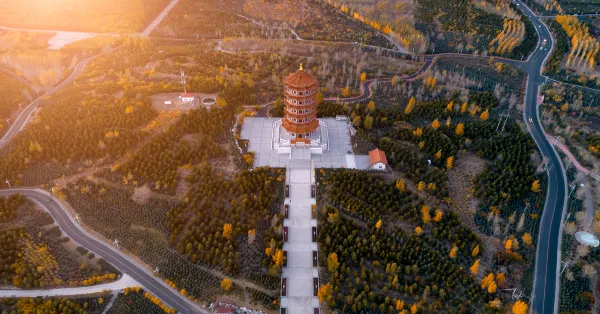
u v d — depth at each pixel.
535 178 135.25
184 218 121.12
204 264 111.62
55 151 143.00
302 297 105.12
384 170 137.88
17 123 163.88
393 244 112.12
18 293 106.88
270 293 105.81
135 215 124.06
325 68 197.50
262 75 190.00
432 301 102.12
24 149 145.00
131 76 187.62
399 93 181.25
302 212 124.81
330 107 165.88
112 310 103.56
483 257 112.00
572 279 106.25
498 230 116.25
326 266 110.38
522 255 112.56
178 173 135.88
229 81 182.88
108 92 174.75
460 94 176.50
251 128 157.62
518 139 149.62
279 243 113.75
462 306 100.12
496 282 105.44
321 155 144.75
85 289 108.12
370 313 99.69
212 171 135.12
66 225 123.56
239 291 105.94
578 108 168.25
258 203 123.81
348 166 140.00
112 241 119.50
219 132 152.62
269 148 147.38
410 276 107.25
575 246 114.56
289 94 139.12
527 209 125.75
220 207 123.94
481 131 153.50
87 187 132.25
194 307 104.06
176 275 109.50
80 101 169.25
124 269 112.69
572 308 100.75
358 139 152.25
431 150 144.50
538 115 168.50
